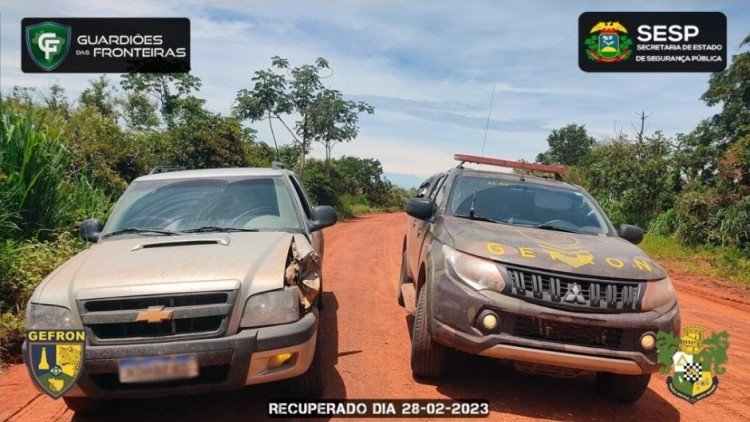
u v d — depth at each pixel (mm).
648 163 23312
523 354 3494
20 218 6516
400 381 4191
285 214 4445
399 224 25000
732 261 14078
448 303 3730
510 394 4070
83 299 3057
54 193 7199
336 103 24969
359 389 3988
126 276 3197
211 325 3109
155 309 3029
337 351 4840
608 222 4914
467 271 3748
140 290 3074
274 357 3162
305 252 3607
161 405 3664
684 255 15945
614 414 3863
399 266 10234
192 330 3084
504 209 4887
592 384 4430
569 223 4789
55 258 6000
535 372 3746
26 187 6797
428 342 3998
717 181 17969
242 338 3062
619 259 3838
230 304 3111
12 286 5160
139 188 4652
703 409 4090
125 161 11344
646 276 3705
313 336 3371
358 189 46156
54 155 7543
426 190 7023
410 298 5250
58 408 3625
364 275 8930
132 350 2961
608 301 3537
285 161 29422
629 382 3846
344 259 10797
